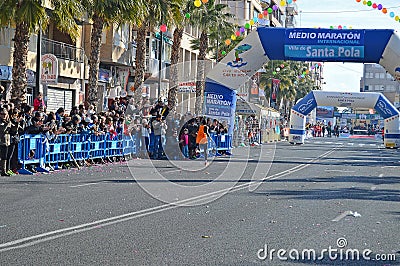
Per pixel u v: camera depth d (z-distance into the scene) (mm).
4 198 12969
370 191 16641
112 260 7488
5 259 7348
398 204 13906
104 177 18406
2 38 29203
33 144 19109
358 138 95625
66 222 10086
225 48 49656
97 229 9539
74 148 21828
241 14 72125
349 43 28047
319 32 28344
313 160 31781
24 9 21594
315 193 15703
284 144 55219
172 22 33500
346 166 27625
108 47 37969
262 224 10531
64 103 35875
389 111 51062
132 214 11180
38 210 11359
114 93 40312
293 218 11281
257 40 28609
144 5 28531
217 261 7645
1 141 17406
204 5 42031
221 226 10203
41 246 8148
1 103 17750
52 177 18000
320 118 122750
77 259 7473
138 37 32594
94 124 23203
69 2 23062
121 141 24984
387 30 27875
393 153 43281
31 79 27312
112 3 26906
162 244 8555
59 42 34562
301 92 101938
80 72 36906
